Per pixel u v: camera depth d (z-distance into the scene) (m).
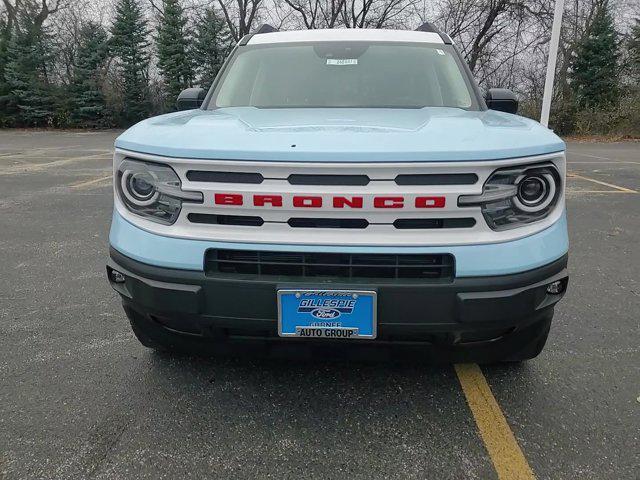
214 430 2.44
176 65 28.89
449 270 2.14
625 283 4.39
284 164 2.08
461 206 2.09
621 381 2.85
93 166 12.18
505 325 2.20
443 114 2.81
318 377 2.88
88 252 5.29
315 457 2.26
